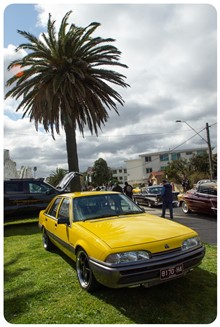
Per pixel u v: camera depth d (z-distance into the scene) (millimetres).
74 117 16797
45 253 6160
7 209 10227
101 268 3375
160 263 3383
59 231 5090
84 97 15234
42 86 16156
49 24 15352
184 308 3369
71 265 5180
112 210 4840
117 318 3236
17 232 9367
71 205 4855
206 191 10945
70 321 3242
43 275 4750
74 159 16891
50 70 15930
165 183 10570
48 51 15930
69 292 3988
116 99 18078
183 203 12359
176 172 37344
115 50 16531
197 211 11328
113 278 3246
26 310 3598
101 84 16625
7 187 10500
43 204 10844
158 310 3350
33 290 4168
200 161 36594
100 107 17438
